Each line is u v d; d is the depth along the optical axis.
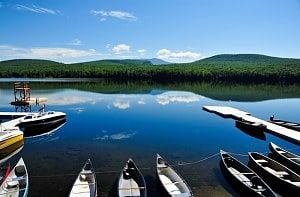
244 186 17.11
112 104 55.69
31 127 34.47
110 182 19.16
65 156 24.28
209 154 25.36
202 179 19.83
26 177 17.89
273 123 36.88
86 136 31.14
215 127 36.56
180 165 22.48
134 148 26.81
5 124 32.50
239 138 31.30
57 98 63.78
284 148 28.06
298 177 18.23
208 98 67.69
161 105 55.31
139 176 18.08
